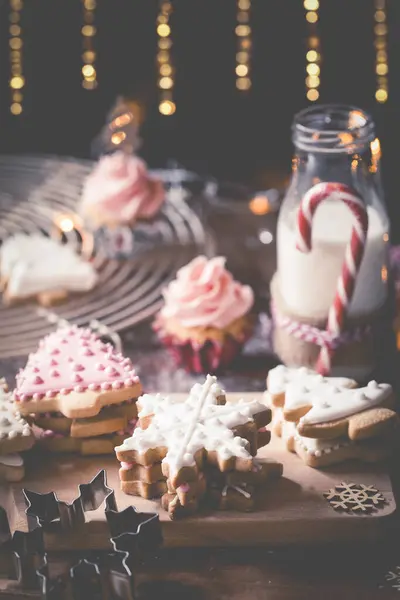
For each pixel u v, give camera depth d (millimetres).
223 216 1041
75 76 1237
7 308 945
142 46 1231
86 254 997
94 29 1225
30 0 1211
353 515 755
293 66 1224
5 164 1124
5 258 964
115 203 981
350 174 854
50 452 799
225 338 881
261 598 732
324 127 874
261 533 755
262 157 1191
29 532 721
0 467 778
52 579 711
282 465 779
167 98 1232
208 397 772
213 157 1192
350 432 773
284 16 1207
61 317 932
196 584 740
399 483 801
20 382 795
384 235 854
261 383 885
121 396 785
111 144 1008
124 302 946
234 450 747
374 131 857
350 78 1212
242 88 1234
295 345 869
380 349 871
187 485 743
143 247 1004
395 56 1195
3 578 734
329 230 852
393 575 744
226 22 1215
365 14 1189
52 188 1084
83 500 751
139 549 722
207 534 753
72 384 787
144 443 751
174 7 1213
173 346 888
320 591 736
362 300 854
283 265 868
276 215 1042
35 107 1237
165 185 1084
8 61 1221
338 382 796
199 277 890
